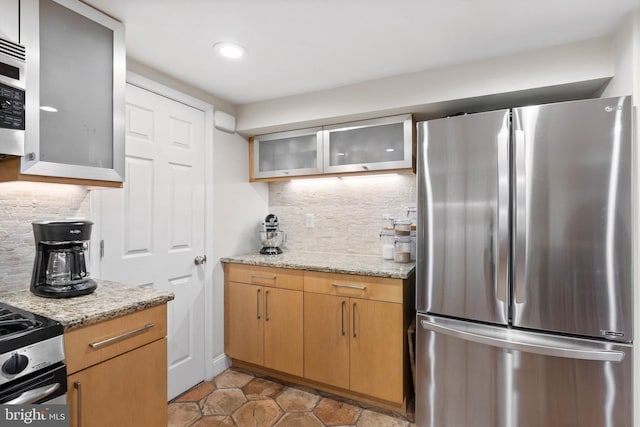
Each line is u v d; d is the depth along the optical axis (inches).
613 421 57.9
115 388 48.1
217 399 86.0
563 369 60.8
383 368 79.0
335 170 97.2
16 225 57.7
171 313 85.7
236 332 100.0
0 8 44.1
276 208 122.0
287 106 98.1
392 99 84.5
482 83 75.3
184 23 61.1
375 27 62.7
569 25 61.7
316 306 87.5
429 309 72.5
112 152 58.1
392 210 103.4
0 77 43.8
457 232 69.2
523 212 62.9
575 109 59.7
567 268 60.2
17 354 36.8
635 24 56.7
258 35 65.5
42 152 48.9
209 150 96.6
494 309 65.5
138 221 77.8
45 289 52.5
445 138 70.7
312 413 80.2
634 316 57.3
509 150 64.5
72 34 52.7
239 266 99.5
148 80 79.0
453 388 69.8
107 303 50.1
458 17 59.3
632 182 57.4
